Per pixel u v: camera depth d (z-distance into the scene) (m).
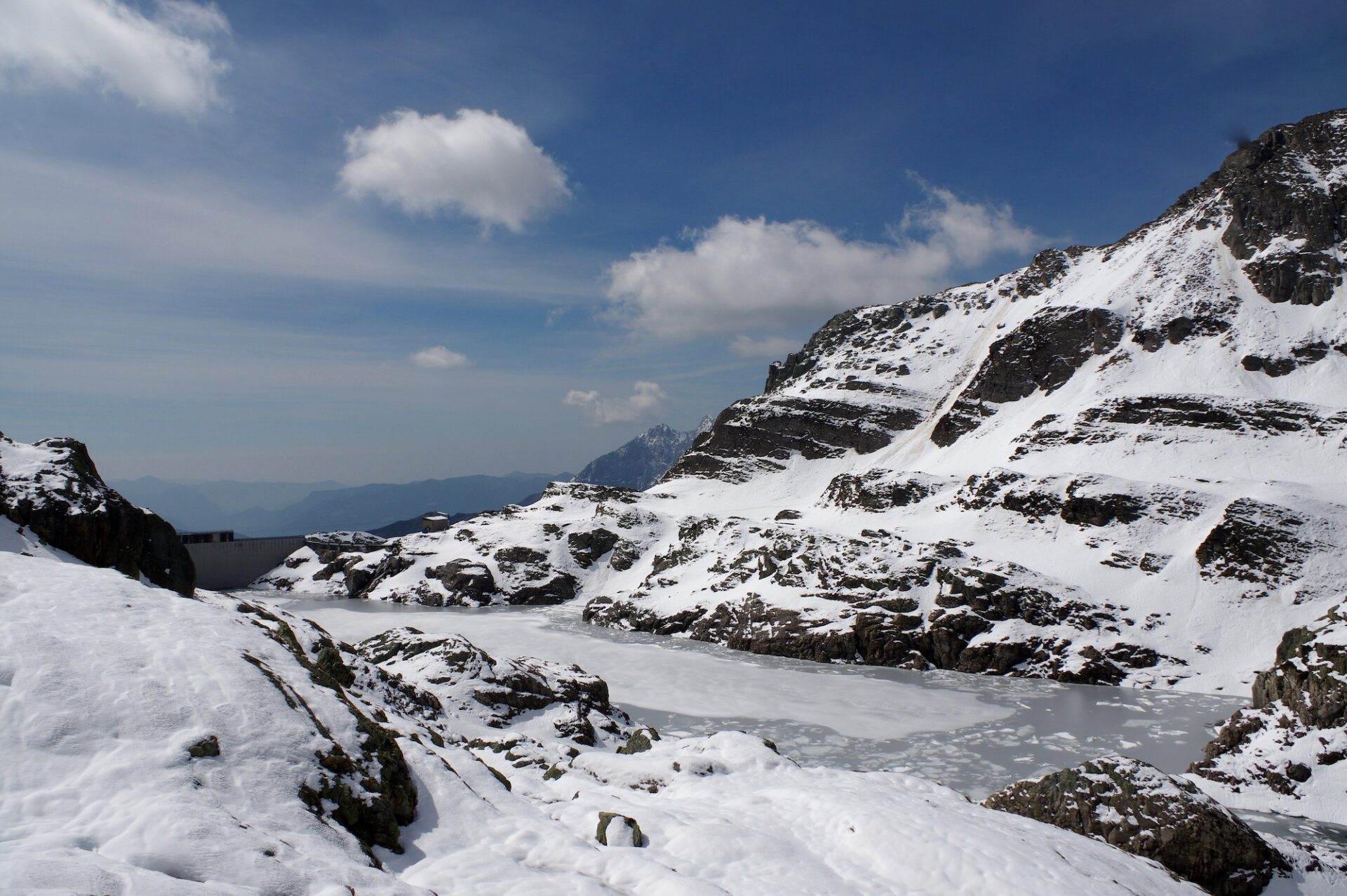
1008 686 82.19
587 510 199.12
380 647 59.06
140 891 13.48
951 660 91.31
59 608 22.98
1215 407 136.50
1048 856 26.62
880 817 28.11
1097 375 169.88
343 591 166.75
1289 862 32.25
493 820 23.14
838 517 150.12
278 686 23.23
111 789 16.84
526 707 53.47
